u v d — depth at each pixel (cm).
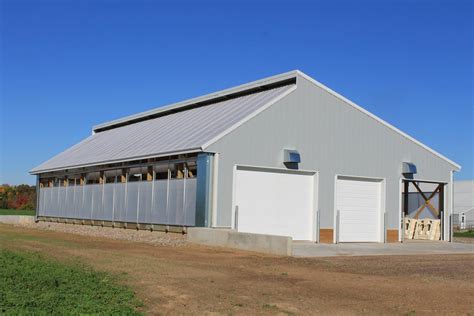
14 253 1620
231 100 2905
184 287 1128
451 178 2995
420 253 2130
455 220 6362
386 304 1029
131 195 2770
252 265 1527
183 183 2361
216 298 1030
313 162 2495
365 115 2691
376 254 2008
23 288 1039
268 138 2369
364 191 2683
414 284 1270
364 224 2672
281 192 2406
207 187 2195
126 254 1733
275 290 1131
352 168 2627
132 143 3047
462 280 1364
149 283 1158
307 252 1945
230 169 2252
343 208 2602
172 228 2416
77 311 859
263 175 2358
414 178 2852
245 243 1933
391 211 2752
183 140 2455
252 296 1059
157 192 2550
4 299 932
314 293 1114
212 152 2216
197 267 1439
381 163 2733
